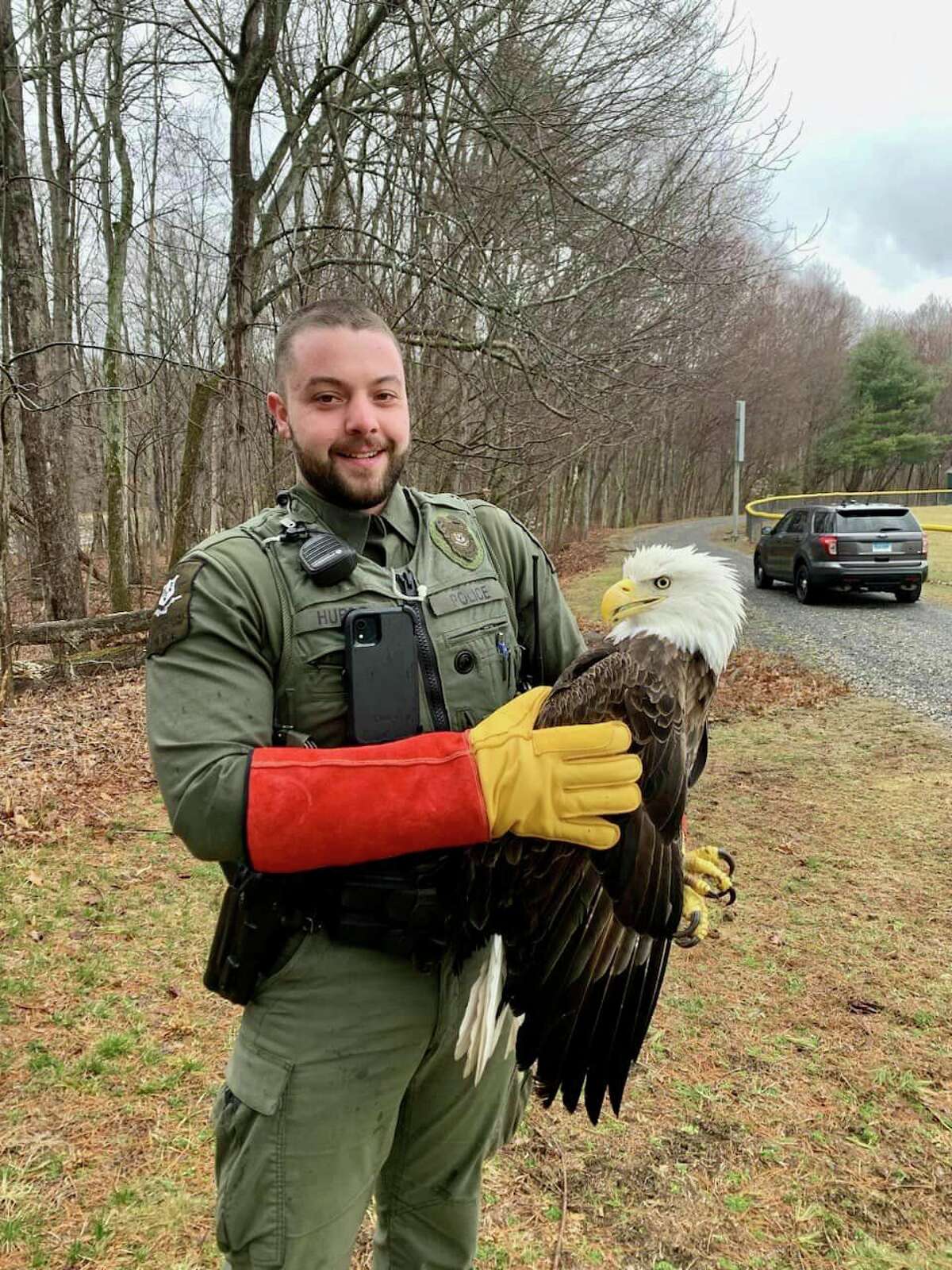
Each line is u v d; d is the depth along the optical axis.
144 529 24.25
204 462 14.54
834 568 12.69
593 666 1.56
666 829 1.48
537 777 1.28
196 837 1.24
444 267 7.22
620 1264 2.18
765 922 3.83
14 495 13.84
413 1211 1.72
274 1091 1.41
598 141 8.38
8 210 10.59
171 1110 2.74
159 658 1.33
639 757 1.35
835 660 9.18
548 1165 2.49
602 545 26.33
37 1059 2.95
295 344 1.46
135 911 4.04
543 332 7.99
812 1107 2.71
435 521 1.59
